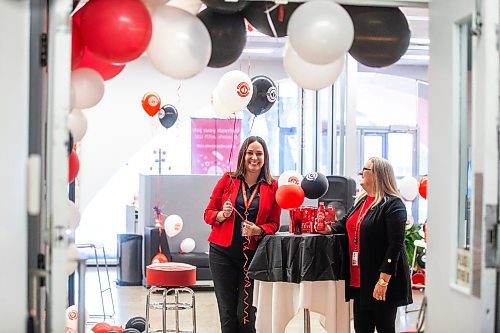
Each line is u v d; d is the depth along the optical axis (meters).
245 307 5.24
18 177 2.82
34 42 3.07
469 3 3.20
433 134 3.59
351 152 10.12
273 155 13.09
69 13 2.88
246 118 12.99
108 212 12.38
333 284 4.89
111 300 8.40
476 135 3.14
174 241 9.84
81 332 3.61
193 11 4.19
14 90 2.81
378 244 4.77
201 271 9.38
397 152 12.56
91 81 3.90
